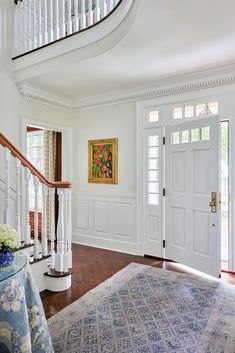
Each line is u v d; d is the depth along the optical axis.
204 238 3.19
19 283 1.38
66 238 2.84
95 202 4.52
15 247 1.55
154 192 3.90
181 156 3.51
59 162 5.05
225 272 3.31
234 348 1.85
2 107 3.57
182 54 2.85
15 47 3.70
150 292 2.70
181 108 3.66
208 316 2.26
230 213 3.32
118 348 1.85
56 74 3.43
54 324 2.12
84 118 4.62
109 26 2.72
